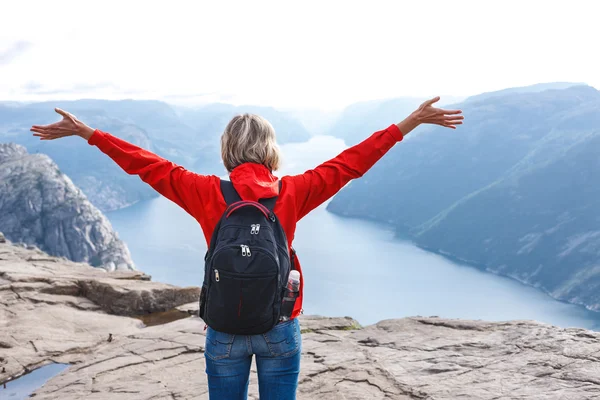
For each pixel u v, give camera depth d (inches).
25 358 206.1
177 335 213.3
